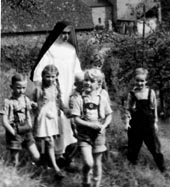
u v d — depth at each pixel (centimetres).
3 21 4072
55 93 613
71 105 553
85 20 4697
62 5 4656
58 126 616
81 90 562
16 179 516
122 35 1275
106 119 557
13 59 2075
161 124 1123
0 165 543
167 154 756
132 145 679
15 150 571
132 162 682
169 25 1254
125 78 1227
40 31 4269
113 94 1203
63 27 704
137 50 1207
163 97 1254
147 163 693
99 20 5875
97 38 1288
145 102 668
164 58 1194
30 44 2894
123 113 939
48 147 587
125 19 5641
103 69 1265
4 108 570
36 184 527
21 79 571
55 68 609
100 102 555
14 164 570
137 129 669
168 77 1198
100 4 5859
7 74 1502
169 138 914
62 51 710
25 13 4247
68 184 564
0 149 618
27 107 582
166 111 1240
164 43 1191
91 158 532
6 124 562
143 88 676
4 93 1029
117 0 5709
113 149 726
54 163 580
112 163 653
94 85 554
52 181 566
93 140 542
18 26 4138
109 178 606
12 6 1942
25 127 573
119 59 1257
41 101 604
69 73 705
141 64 1203
